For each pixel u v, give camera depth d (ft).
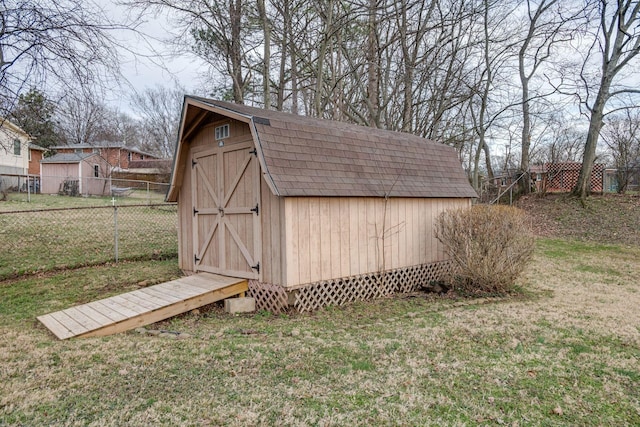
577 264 33.40
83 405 9.82
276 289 20.02
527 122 61.57
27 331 16.03
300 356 13.47
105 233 38.34
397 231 25.11
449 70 53.01
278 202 19.74
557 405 10.23
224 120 23.00
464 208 26.12
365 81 59.57
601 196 54.85
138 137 157.38
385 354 13.75
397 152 26.48
